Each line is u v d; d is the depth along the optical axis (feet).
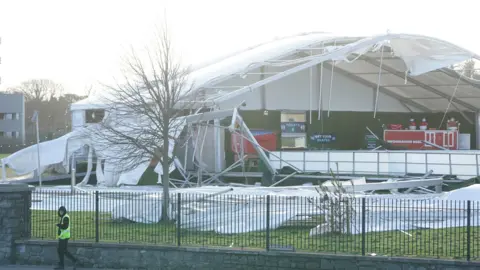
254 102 198.49
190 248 67.97
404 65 207.62
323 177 152.87
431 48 188.55
